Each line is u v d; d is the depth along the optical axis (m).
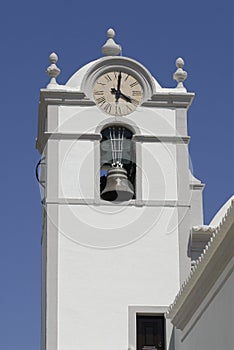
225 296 27.98
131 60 36.22
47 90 35.84
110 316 34.12
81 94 35.97
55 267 34.44
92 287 34.34
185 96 36.22
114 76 36.25
